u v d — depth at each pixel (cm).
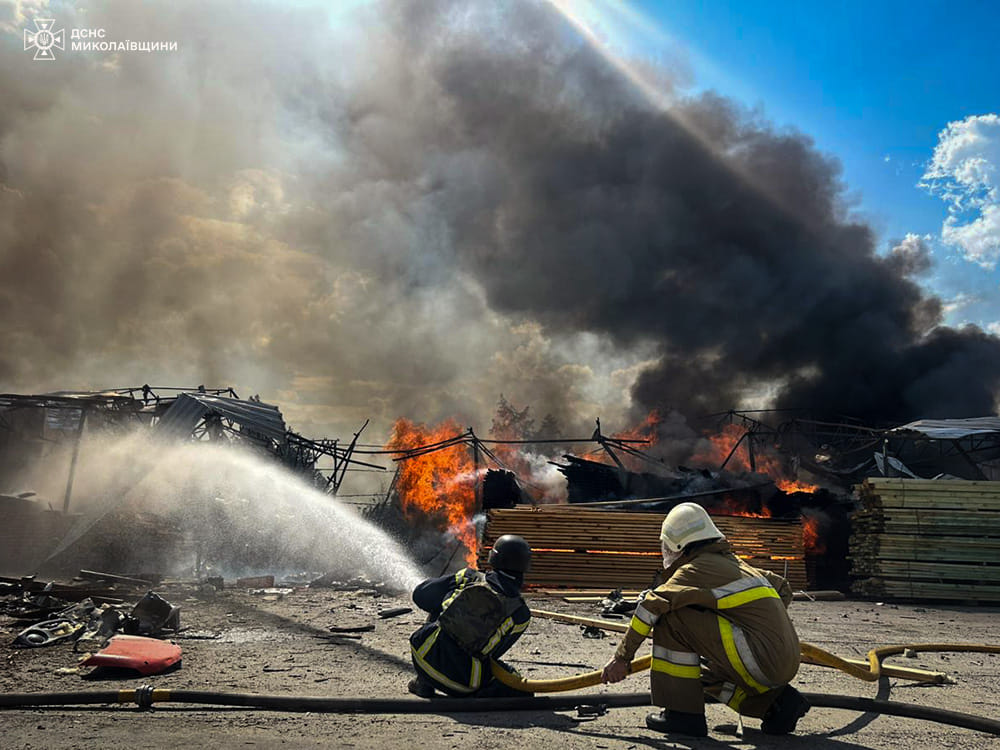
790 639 395
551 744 388
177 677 580
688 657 409
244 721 436
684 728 407
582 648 767
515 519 1548
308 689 543
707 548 412
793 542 1667
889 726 444
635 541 1545
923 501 1579
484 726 428
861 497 1652
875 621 1169
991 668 705
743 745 393
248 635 827
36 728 414
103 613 815
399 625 938
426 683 490
